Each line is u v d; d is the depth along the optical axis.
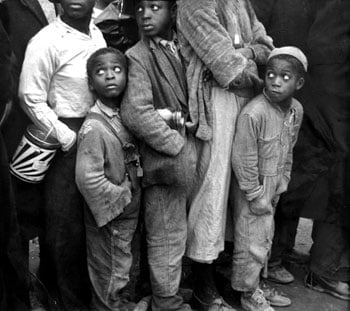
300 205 2.84
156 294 2.38
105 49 2.22
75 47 2.30
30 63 2.23
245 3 2.60
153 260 2.37
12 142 2.43
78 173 2.20
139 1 2.29
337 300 2.80
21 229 2.42
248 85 2.47
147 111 2.23
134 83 2.26
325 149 2.81
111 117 2.28
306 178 2.81
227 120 2.39
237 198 2.50
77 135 2.31
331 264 2.81
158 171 2.29
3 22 2.44
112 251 2.32
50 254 2.37
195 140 2.42
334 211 2.79
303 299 2.79
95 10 2.86
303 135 2.83
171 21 2.37
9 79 2.25
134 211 2.35
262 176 2.47
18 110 2.42
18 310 2.33
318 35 2.76
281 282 2.92
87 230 2.33
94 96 2.35
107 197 2.21
